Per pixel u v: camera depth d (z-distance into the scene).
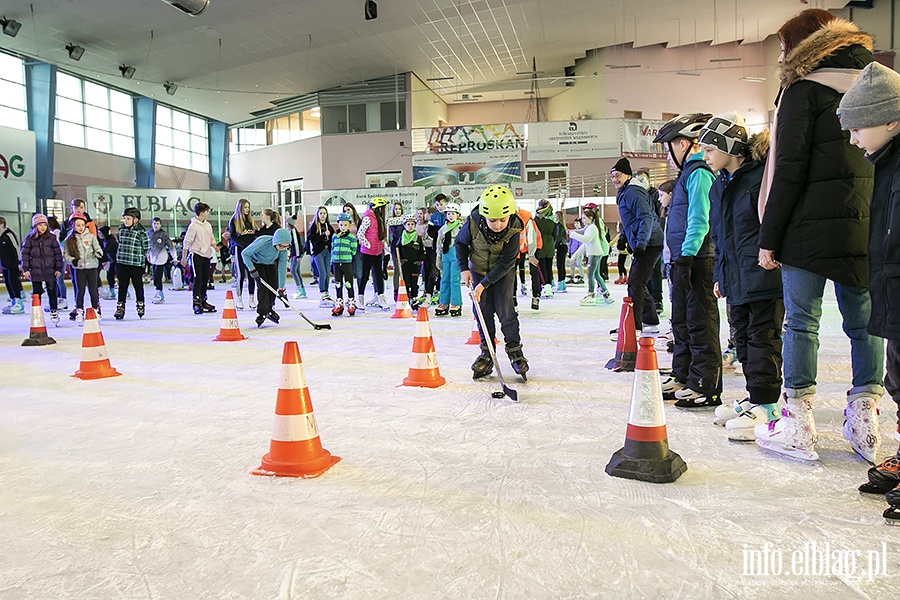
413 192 17.91
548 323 6.80
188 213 17.30
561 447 2.47
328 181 22.47
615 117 21.06
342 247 7.80
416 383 3.68
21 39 15.96
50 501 1.99
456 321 7.27
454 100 25.83
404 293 7.74
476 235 3.67
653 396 2.13
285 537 1.69
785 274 2.23
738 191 2.55
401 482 2.10
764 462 2.25
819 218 2.08
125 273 7.90
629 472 2.09
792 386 2.27
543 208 9.95
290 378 2.28
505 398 3.35
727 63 21.83
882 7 18.14
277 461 2.23
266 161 24.50
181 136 23.95
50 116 17.67
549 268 10.02
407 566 1.51
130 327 7.04
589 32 19.11
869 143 1.79
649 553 1.56
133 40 16.62
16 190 15.89
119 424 2.94
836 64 2.06
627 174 4.19
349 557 1.57
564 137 19.91
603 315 7.59
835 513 1.79
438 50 19.42
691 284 3.09
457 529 1.72
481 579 1.44
